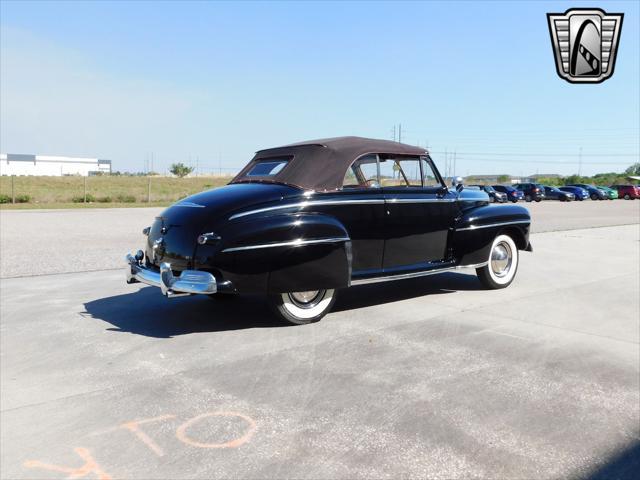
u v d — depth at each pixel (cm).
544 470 225
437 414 279
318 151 475
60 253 905
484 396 302
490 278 603
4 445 247
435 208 545
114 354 380
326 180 462
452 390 311
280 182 461
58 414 281
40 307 526
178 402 295
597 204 3481
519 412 282
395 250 512
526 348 392
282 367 351
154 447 245
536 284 650
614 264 811
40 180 5481
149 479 218
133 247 991
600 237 1206
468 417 275
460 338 416
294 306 453
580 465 229
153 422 271
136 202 3177
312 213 445
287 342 407
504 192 3972
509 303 542
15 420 274
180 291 416
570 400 298
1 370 348
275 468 226
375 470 224
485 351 384
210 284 403
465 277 702
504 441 250
